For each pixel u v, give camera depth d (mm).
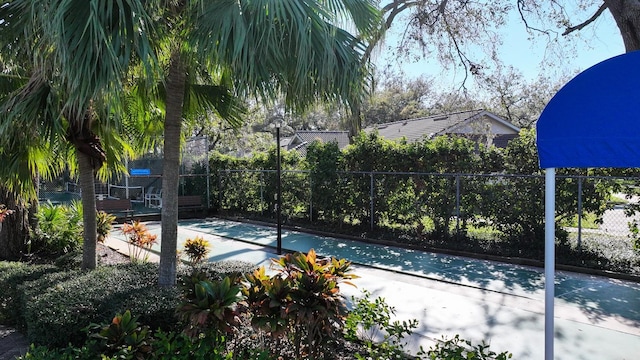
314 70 3377
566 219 8125
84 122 5223
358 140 11188
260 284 3109
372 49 3758
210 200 16297
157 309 3615
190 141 16406
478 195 9102
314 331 3037
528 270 7406
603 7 8547
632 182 7332
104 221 8883
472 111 15766
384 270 7562
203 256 6539
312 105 3764
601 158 2488
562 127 2598
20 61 3869
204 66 3602
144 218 14492
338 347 3604
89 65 2697
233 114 5477
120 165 6547
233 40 3068
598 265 7199
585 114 2531
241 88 3158
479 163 9141
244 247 9891
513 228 8703
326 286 2982
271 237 11047
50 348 3473
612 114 2467
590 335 4520
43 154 5523
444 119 20422
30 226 7840
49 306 3758
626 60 2510
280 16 3053
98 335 2912
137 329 3068
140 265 5602
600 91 2520
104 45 2719
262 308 2912
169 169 4594
